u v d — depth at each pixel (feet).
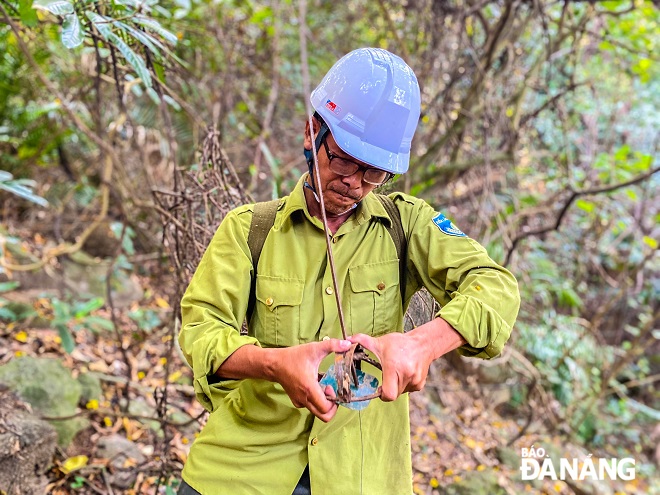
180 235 6.98
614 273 17.81
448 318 3.59
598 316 14.64
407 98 3.87
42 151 12.98
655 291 17.24
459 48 11.84
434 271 4.09
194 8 12.28
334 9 15.39
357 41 15.39
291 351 3.38
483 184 12.19
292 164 13.10
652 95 18.45
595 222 15.30
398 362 3.29
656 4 11.41
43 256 11.44
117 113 12.48
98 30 5.65
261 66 14.23
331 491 4.05
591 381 14.76
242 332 5.30
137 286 12.28
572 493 11.09
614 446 14.38
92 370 9.50
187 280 6.81
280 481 4.14
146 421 8.64
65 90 12.16
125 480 7.50
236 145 13.43
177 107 7.65
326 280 4.04
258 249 4.10
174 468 7.16
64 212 13.43
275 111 14.92
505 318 3.79
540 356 13.66
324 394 3.33
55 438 7.38
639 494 12.44
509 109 13.38
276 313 4.01
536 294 15.08
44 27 8.77
